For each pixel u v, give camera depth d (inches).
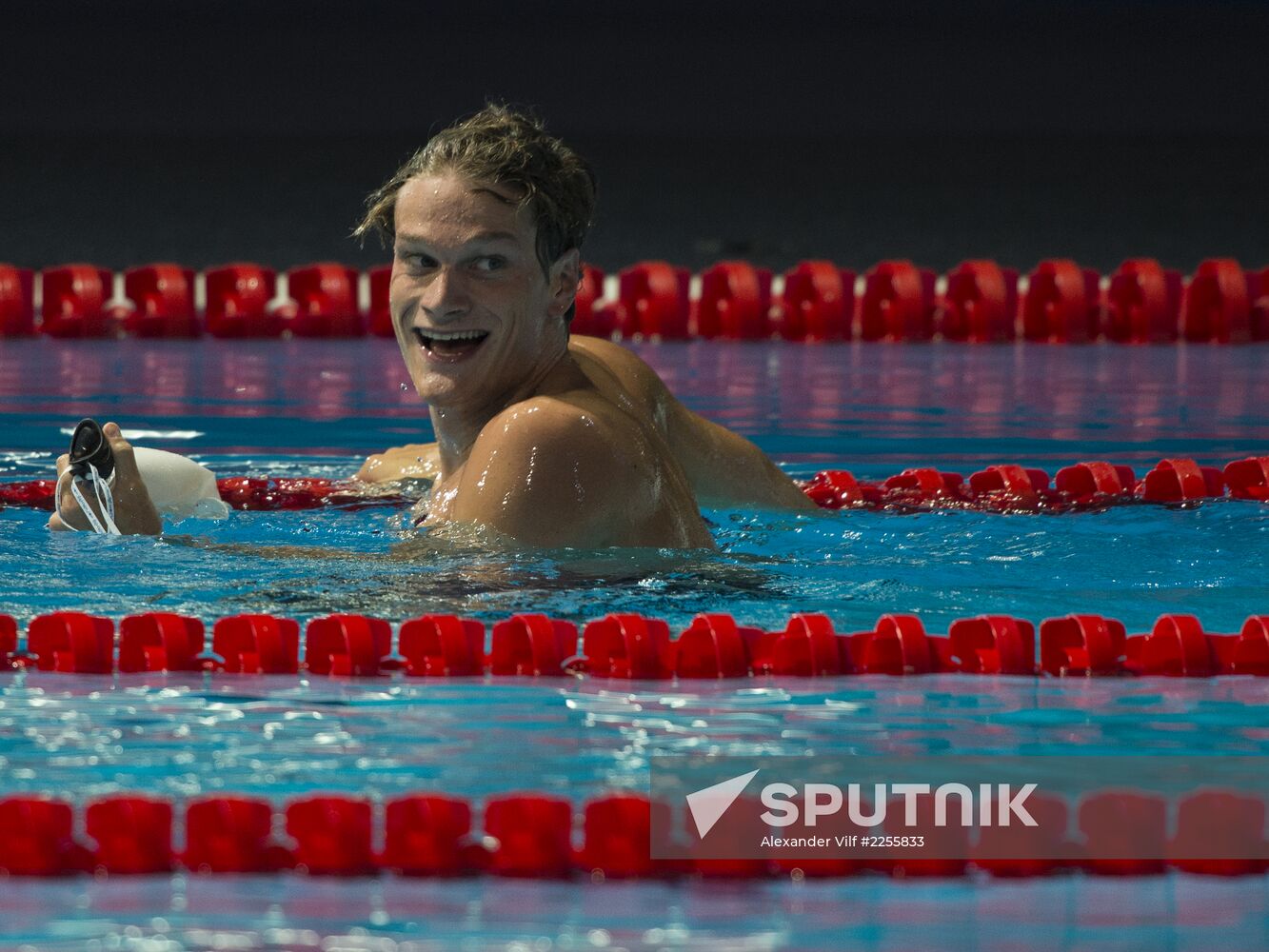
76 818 265.3
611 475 403.9
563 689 341.4
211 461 649.6
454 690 339.9
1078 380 963.3
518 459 401.1
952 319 1195.9
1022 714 329.1
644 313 1188.5
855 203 1868.8
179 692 336.5
